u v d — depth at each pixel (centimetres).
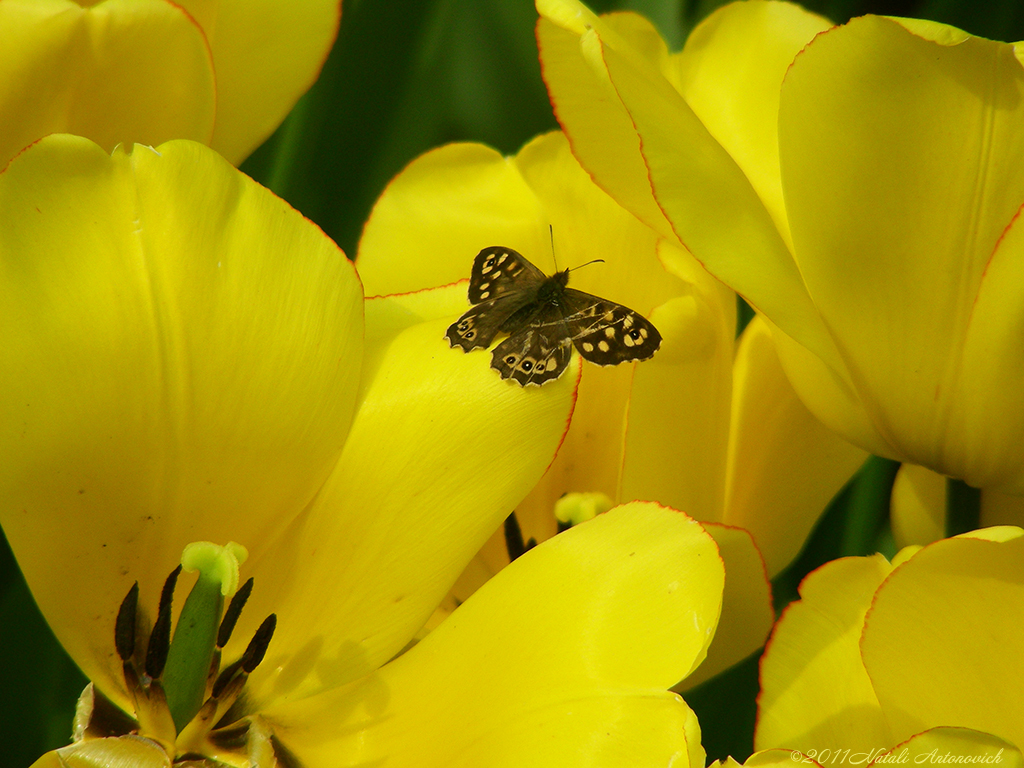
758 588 84
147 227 81
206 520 83
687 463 86
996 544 80
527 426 83
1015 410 84
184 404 82
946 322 84
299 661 84
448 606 88
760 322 89
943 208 83
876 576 83
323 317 83
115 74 85
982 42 82
